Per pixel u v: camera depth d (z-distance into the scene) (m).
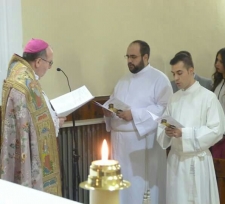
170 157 3.17
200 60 4.74
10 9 3.63
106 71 4.23
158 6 4.59
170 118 2.89
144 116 3.52
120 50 4.32
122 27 4.32
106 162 0.95
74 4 3.99
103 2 4.18
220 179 3.29
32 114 2.60
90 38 4.11
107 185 0.91
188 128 2.95
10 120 2.61
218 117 2.95
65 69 3.96
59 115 2.86
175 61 3.06
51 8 3.85
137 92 3.67
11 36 3.65
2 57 3.63
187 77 3.05
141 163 3.63
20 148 2.60
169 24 4.68
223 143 3.36
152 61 4.58
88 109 4.06
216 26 4.72
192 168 3.01
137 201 3.66
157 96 3.62
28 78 2.62
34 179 2.60
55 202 0.94
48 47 2.82
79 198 3.97
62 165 3.94
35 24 3.77
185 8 4.74
